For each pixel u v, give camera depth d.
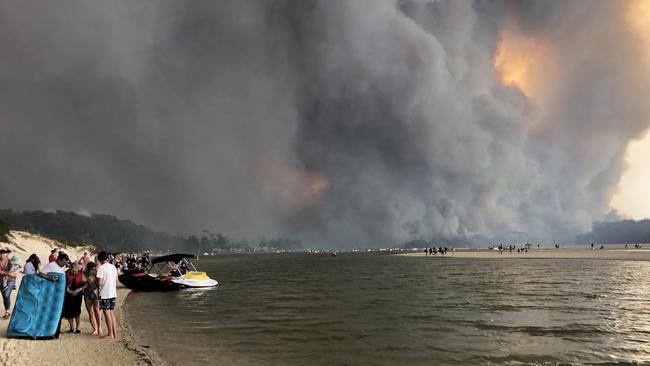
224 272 80.94
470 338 17.75
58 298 15.25
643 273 51.47
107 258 16.67
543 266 68.50
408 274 61.62
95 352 14.07
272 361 14.29
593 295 31.61
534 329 19.44
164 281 41.06
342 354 15.28
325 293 38.00
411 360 14.37
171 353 15.32
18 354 12.61
